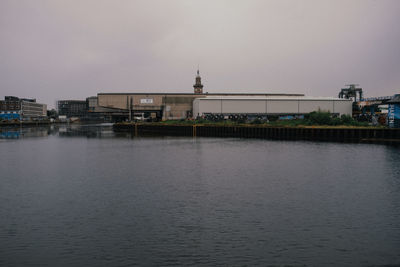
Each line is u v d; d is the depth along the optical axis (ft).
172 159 201.46
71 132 557.33
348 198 106.63
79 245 71.10
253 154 222.69
